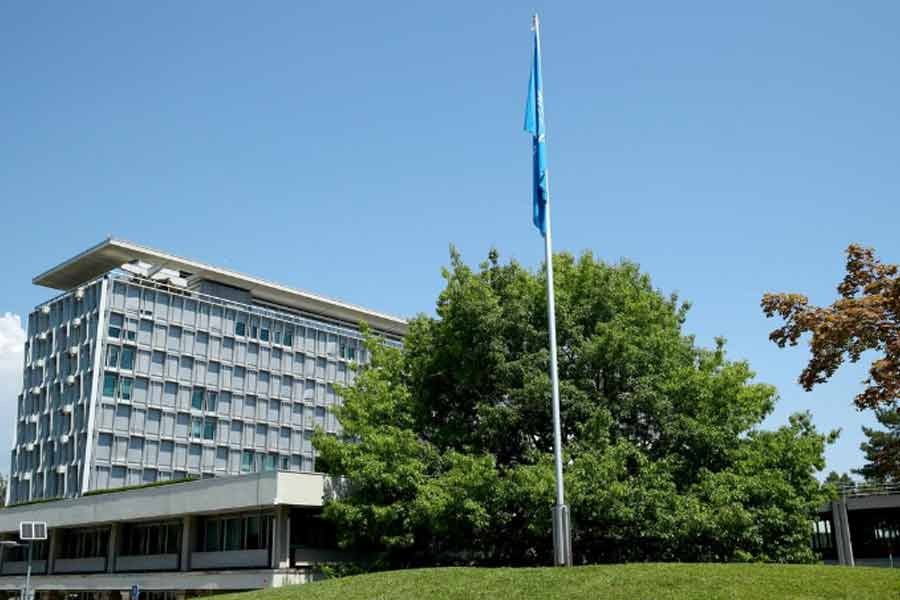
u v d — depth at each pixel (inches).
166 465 3115.2
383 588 904.3
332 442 1317.7
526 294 1279.5
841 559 1884.8
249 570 1380.4
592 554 1192.8
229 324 3452.3
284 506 1359.5
